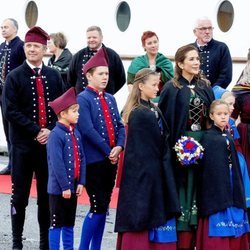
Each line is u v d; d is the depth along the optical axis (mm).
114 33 21312
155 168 11281
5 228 14141
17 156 12305
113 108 12156
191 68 11555
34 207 15602
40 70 12367
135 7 20766
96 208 11891
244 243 11711
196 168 11492
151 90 11445
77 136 11773
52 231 11781
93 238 12039
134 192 11234
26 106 12281
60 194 11688
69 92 11664
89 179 11914
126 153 11383
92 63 12039
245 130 12781
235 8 18719
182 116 11508
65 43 17578
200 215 11422
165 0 20078
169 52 20000
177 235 11469
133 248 11195
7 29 17641
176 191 11328
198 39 15281
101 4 21594
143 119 11312
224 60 15109
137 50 20766
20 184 12367
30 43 12234
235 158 11633
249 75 12938
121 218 11273
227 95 12352
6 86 12227
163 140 11438
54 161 11594
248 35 18500
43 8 22922
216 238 11344
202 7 19297
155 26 20312
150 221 11203
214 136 11469
